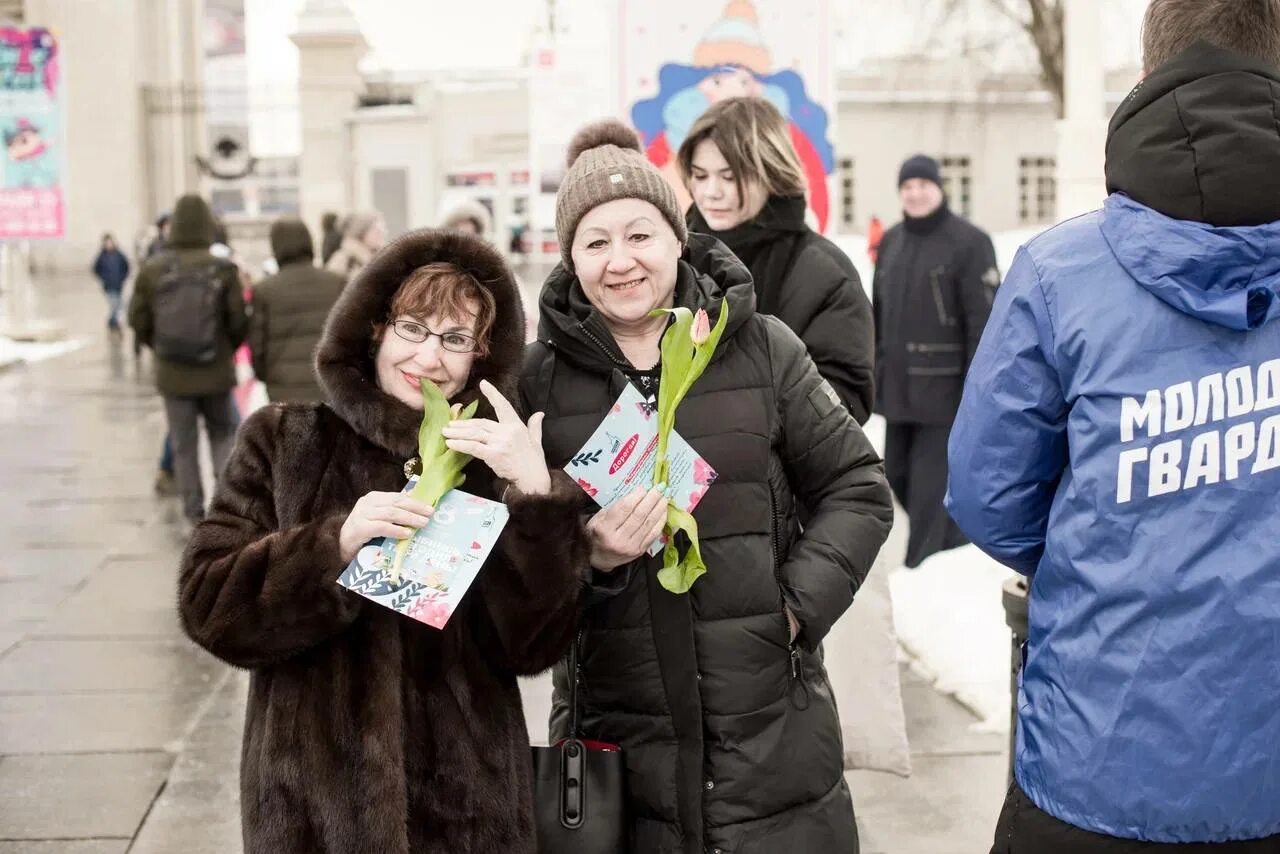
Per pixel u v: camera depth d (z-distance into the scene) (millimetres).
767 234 3600
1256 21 2074
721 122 3570
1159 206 2072
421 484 2285
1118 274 2107
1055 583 2145
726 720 2541
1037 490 2242
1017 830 2193
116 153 37812
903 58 26906
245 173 40844
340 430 2455
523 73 32875
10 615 6727
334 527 2285
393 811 2275
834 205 5855
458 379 2473
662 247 2586
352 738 2316
